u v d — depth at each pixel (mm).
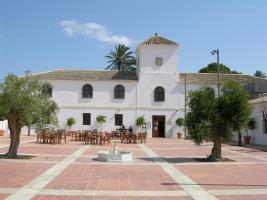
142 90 48875
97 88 48438
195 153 25453
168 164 18859
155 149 28688
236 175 15172
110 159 19703
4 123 47312
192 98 21594
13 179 13391
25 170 15703
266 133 34406
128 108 48469
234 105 21031
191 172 16000
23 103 19484
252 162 20094
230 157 22797
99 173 15266
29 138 39781
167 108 48750
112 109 48344
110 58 70438
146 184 12852
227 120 20984
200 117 21172
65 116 47906
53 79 47969
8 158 19906
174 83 49125
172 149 28875
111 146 30750
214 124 20953
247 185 12812
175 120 48594
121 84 48688
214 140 21156
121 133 39000
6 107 19297
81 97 48188
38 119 20484
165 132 48406
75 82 48250
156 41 49656
